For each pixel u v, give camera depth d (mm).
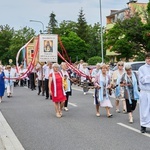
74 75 26281
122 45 39344
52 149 7738
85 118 12180
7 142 8297
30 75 26766
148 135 9117
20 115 13070
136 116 12406
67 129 10125
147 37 37781
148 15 40031
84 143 8273
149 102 9219
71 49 77438
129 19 40625
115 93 13516
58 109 12602
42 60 26953
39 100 18688
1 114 13352
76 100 18234
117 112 13539
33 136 9180
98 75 12344
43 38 26969
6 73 20766
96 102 12469
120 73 13594
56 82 12422
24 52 37781
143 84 9273
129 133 9398
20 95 22016
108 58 71625
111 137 8914
